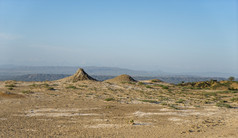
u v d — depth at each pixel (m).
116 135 13.50
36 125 15.91
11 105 23.91
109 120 18.12
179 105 27.53
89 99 30.70
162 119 18.89
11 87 38.75
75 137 13.02
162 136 13.19
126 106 25.84
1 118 17.64
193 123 17.28
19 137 12.75
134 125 16.42
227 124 16.72
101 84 47.78
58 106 24.27
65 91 37.16
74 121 17.58
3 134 13.20
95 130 14.79
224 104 27.91
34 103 25.67
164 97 35.91
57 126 15.80
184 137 12.81
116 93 38.06
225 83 65.25
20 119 17.64
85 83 48.09
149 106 26.19
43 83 46.53
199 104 29.19
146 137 13.02
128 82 55.81
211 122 17.70
